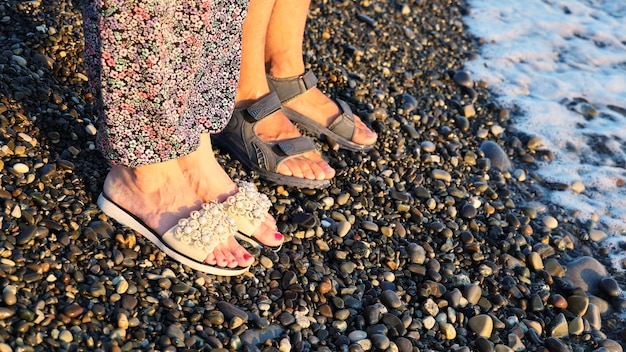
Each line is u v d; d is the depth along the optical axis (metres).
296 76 2.02
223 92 1.72
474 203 2.12
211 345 1.63
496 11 2.93
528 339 1.84
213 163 1.77
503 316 1.87
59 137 1.85
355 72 2.38
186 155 1.71
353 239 1.91
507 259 1.99
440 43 2.68
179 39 1.57
